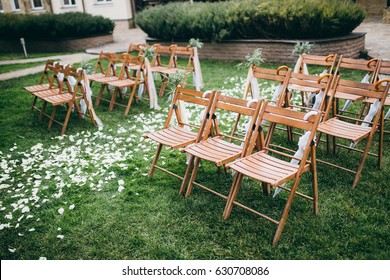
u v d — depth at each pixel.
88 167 4.55
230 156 3.45
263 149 3.58
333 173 4.04
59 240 3.29
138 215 3.56
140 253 3.09
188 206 3.64
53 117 5.84
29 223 3.56
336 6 9.28
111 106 6.61
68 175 4.42
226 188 3.91
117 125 5.96
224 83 7.93
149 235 3.29
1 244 3.28
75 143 5.35
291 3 9.34
